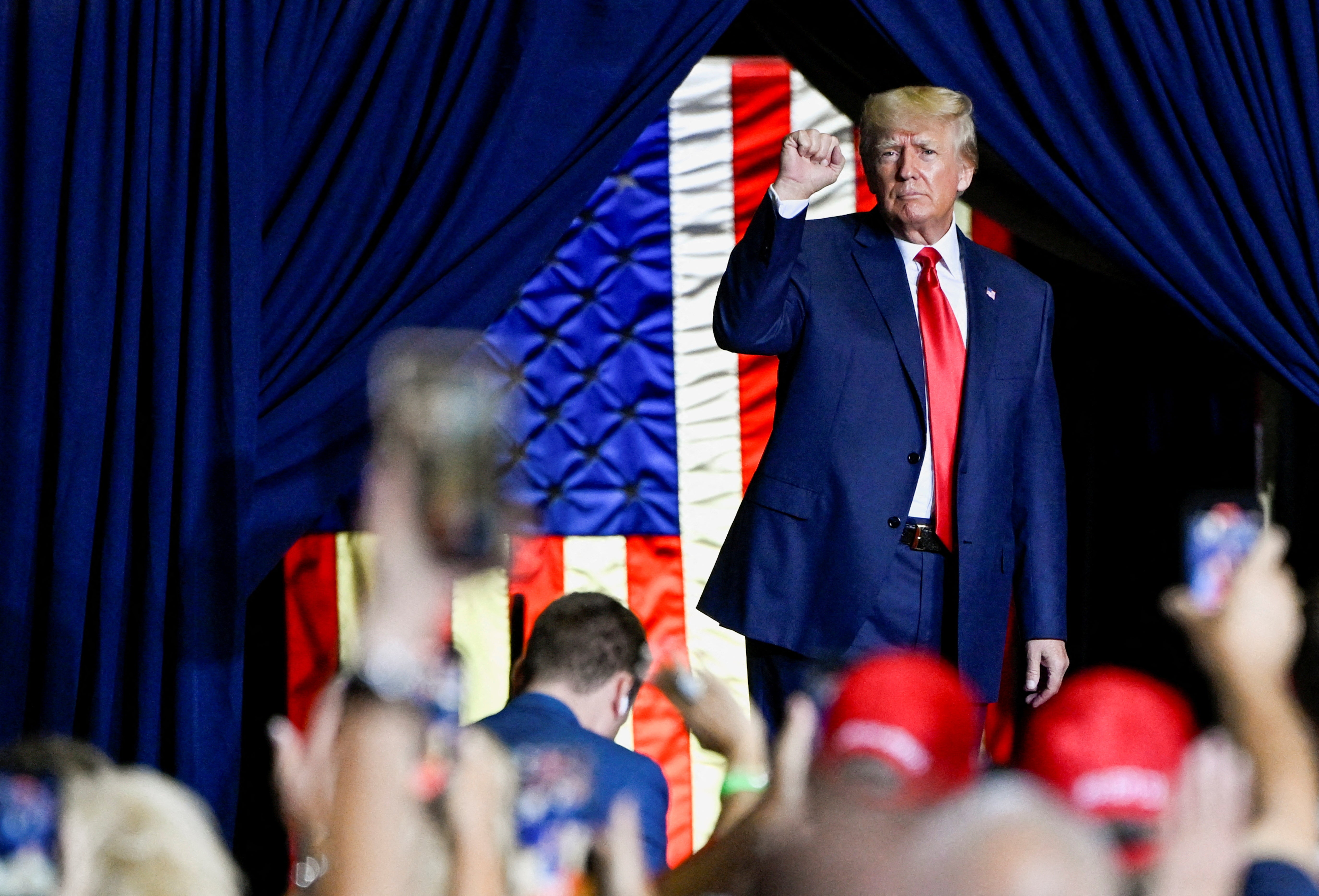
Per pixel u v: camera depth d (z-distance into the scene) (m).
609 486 15.66
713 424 15.80
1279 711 5.33
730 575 10.63
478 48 11.19
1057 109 12.06
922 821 3.75
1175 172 12.18
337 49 11.01
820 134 9.74
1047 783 4.70
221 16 10.72
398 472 4.79
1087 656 15.10
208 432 10.53
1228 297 12.29
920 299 10.54
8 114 10.44
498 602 15.14
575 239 15.78
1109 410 15.27
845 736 4.48
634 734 15.31
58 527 10.20
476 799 4.98
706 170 15.91
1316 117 12.28
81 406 10.29
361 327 10.99
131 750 10.32
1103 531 15.20
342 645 14.90
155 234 10.51
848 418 10.36
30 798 4.35
